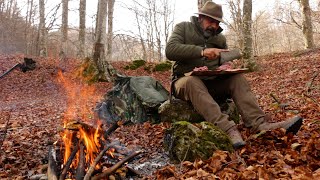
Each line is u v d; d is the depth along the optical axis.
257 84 12.53
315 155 3.16
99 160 2.98
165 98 5.29
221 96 4.24
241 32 16.33
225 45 4.32
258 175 2.73
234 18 17.58
